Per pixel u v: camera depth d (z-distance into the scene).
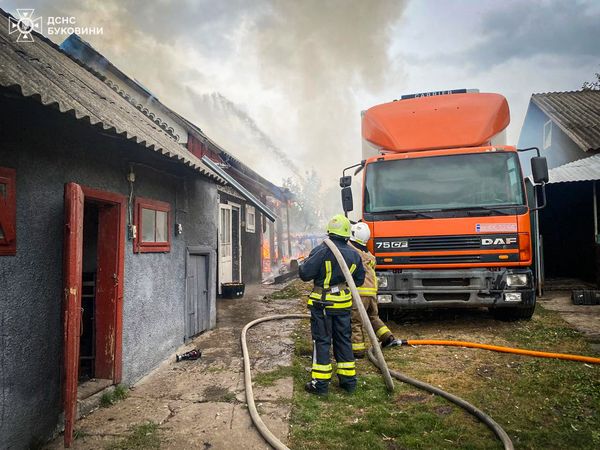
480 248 5.98
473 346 5.40
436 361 4.93
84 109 3.27
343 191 6.76
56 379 3.22
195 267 6.21
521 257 5.91
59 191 3.29
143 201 4.59
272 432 3.24
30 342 2.96
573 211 11.84
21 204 2.91
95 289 4.07
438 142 6.49
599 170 9.98
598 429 3.25
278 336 6.12
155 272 4.91
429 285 6.17
